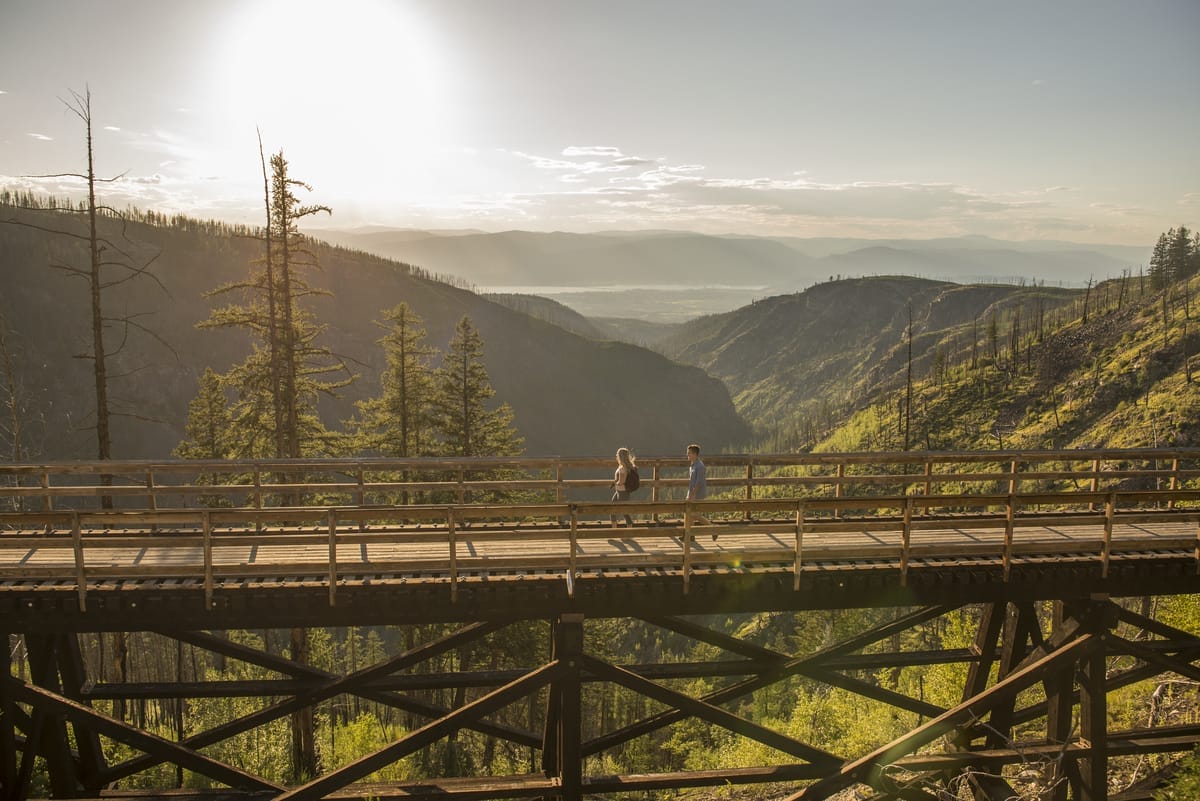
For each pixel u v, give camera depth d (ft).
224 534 40.14
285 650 124.88
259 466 41.14
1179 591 38.14
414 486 41.39
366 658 164.96
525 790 34.01
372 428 100.37
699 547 40.37
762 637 208.54
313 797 31.65
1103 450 46.50
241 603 31.89
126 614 31.53
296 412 75.41
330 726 76.18
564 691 33.68
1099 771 36.73
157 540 31.01
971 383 467.93
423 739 32.24
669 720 37.37
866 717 74.69
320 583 32.12
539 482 42.11
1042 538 42.80
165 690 35.24
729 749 85.35
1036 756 38.27
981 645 40.60
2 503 84.64
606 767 72.38
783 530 34.53
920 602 36.73
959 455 45.29
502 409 98.89
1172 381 360.89
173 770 53.06
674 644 241.96
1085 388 397.60
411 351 95.91
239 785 33.30
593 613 34.35
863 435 466.29
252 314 70.59
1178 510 47.85
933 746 63.16
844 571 35.19
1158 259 577.84
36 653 33.81
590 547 40.06
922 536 43.16
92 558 36.01
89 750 36.52
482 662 88.17
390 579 32.76
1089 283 554.87
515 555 37.14
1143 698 56.49
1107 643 36.27
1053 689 38.32
